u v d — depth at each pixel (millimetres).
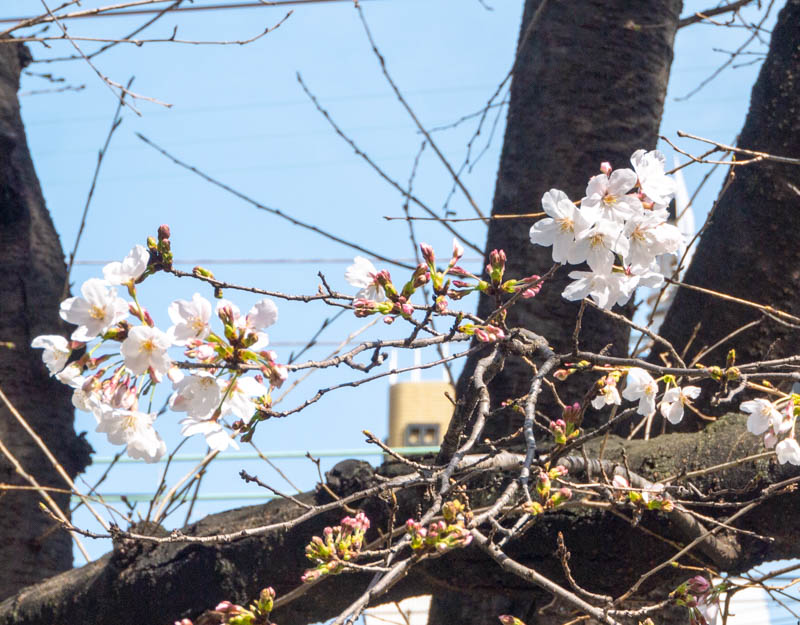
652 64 7879
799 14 7125
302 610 5988
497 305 4449
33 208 9141
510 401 4512
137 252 3959
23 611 6453
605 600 4359
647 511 5371
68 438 8375
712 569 5434
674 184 4324
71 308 3850
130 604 6121
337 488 5750
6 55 9477
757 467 5305
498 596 6082
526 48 8094
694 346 6906
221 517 6176
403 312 4355
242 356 3809
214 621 5832
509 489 3953
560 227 4191
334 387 4199
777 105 6969
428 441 25156
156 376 3773
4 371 8242
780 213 6770
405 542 3998
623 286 4285
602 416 6961
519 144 7797
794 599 5102
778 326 6691
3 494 7820
